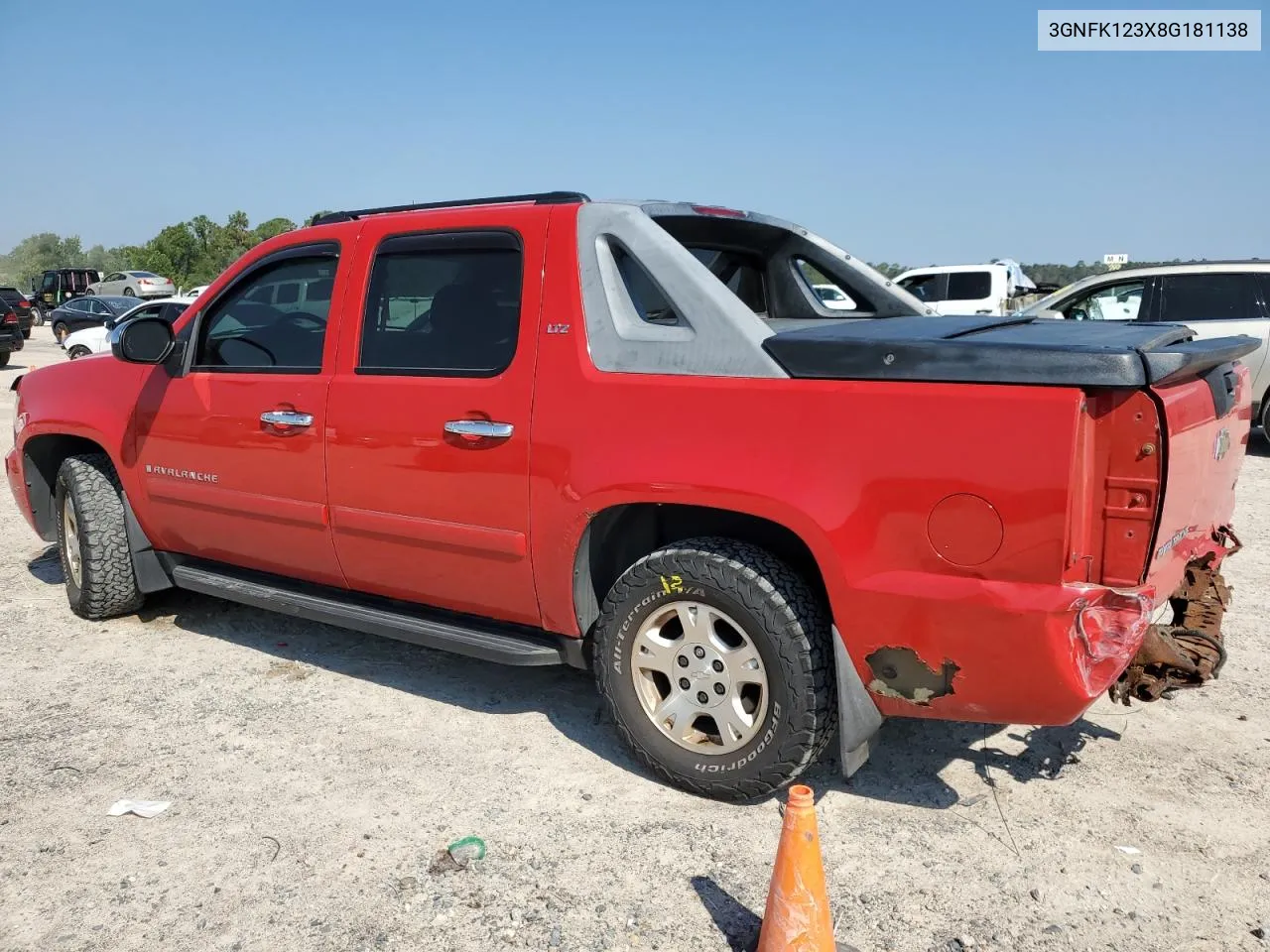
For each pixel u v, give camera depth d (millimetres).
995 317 3764
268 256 4414
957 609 2805
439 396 3727
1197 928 2725
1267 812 3299
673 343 3281
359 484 3973
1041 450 2674
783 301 4863
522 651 3688
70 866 3068
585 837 3188
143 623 5289
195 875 3018
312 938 2730
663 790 3480
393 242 3979
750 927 2742
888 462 2869
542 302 3541
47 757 3766
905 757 3715
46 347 28812
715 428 3145
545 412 3475
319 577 4359
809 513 2977
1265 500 8055
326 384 4074
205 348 4645
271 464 4273
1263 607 5320
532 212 3648
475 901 2871
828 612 3217
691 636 3322
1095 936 2691
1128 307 10797
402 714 4133
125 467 4926
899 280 19250
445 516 3744
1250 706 4102
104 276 43094
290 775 3613
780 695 3141
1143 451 2666
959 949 2645
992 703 2891
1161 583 3006
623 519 3598
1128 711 4078
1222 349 2998
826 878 2953
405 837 3209
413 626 3980
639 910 2820
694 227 4188
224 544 4656
